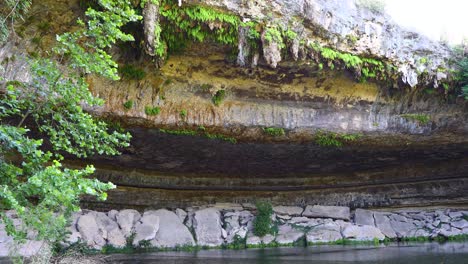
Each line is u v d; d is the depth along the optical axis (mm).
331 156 16141
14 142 6867
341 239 16828
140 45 10727
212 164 16078
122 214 15094
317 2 11875
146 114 12242
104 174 15516
